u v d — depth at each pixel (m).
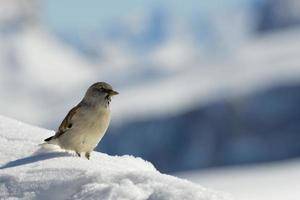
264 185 29.06
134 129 114.19
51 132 7.01
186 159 109.88
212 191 4.92
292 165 42.78
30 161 5.76
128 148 111.88
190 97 124.44
